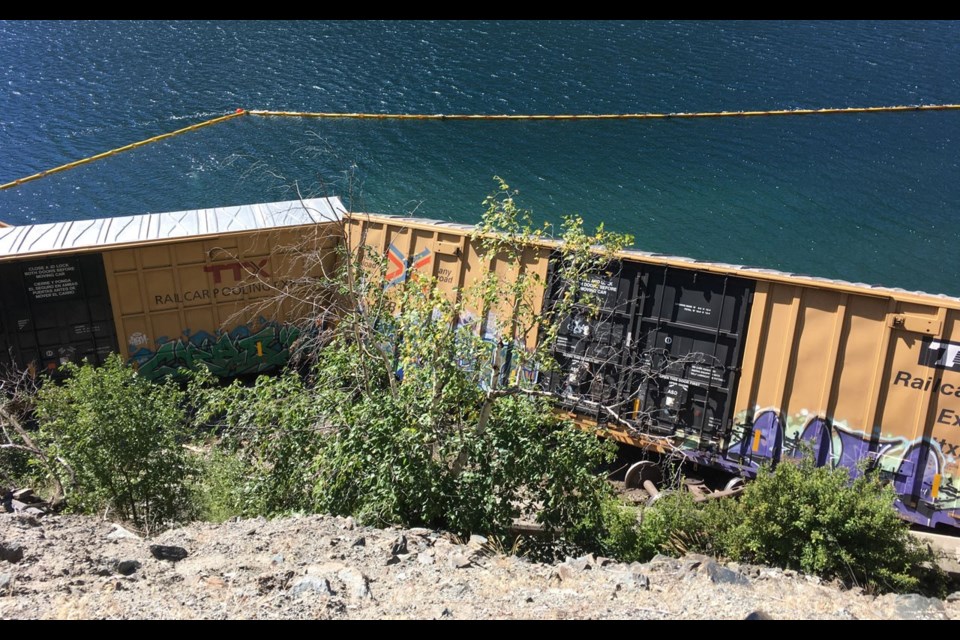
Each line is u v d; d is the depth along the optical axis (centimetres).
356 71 4050
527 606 692
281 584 699
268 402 1093
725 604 741
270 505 1040
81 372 1067
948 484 1161
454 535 911
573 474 959
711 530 1016
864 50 4394
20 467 1199
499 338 1065
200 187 2830
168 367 1595
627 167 2964
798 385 1241
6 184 2900
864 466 1095
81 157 3117
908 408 1177
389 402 976
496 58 4256
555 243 1362
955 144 3206
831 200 2688
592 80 3959
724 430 1288
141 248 1532
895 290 1194
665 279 1306
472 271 1473
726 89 3834
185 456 1121
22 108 3609
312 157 3064
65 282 1502
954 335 1141
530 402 1005
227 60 4219
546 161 3020
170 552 771
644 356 1327
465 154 3097
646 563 924
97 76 4006
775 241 2400
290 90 3834
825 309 1220
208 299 1592
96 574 707
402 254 1554
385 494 928
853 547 904
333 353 1116
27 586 668
